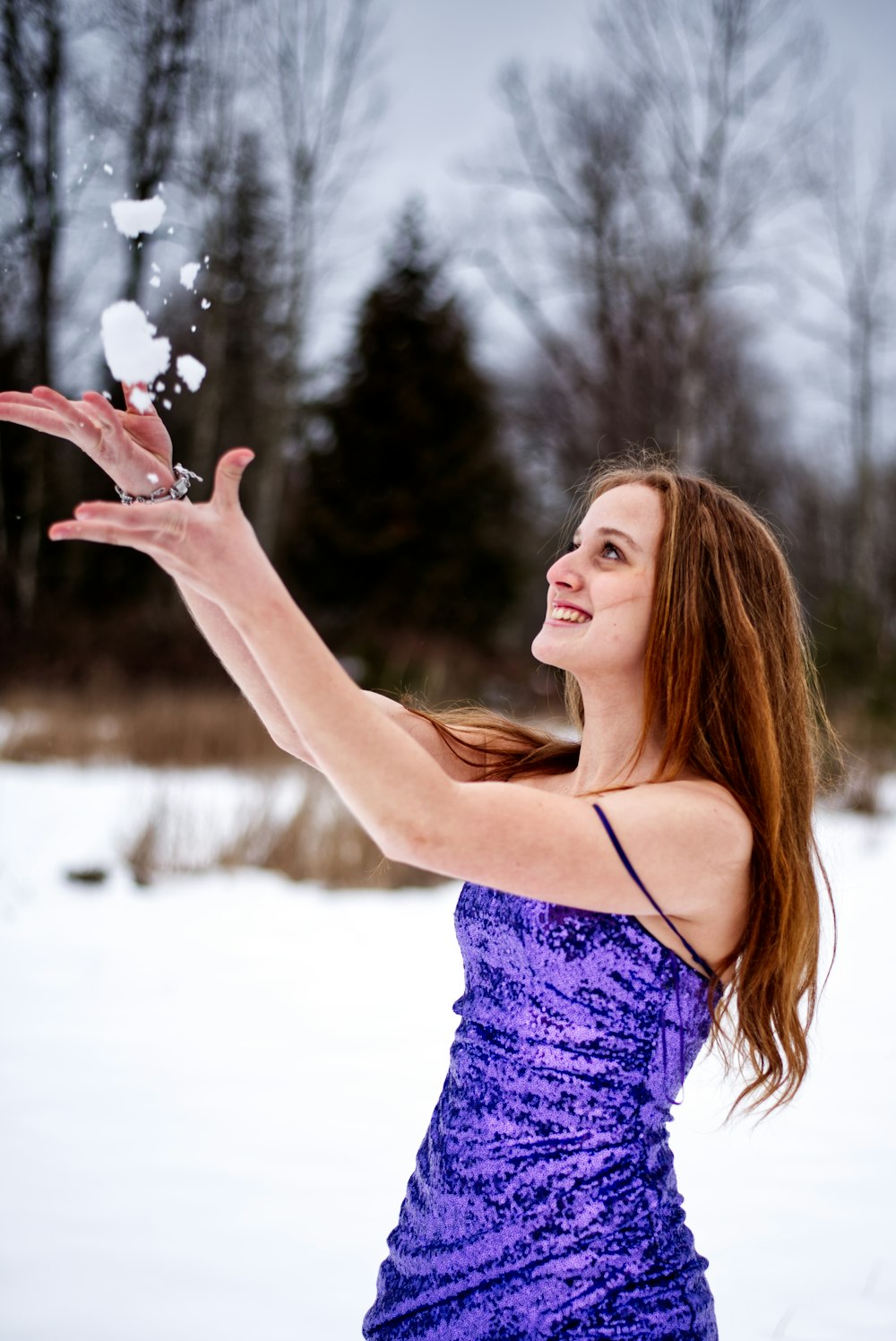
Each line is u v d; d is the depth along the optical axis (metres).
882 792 11.94
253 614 1.38
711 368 26.89
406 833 1.45
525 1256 1.63
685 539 1.83
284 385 21.88
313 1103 4.48
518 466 25.47
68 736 11.68
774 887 1.73
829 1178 3.95
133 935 6.80
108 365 1.53
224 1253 3.34
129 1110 4.34
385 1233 3.51
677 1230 1.69
